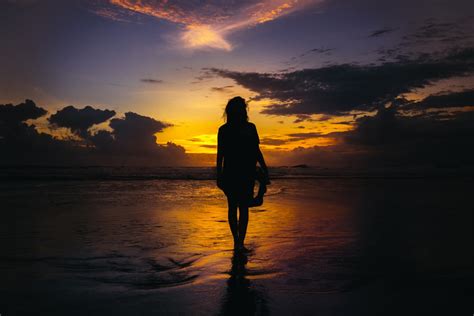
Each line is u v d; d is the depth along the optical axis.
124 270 3.22
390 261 3.57
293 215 7.11
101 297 2.49
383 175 32.53
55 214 6.91
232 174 4.31
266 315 2.20
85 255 3.77
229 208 4.31
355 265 3.42
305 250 4.07
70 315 2.16
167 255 3.81
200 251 4.02
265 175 4.45
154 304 2.36
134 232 5.19
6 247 4.09
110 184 16.45
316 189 14.87
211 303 2.39
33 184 15.61
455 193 12.78
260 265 3.41
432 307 2.34
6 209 7.45
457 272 3.18
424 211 7.73
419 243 4.48
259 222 6.21
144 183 17.84
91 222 6.04
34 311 2.22
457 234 5.09
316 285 2.80
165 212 7.47
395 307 2.33
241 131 4.40
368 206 8.71
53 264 3.39
